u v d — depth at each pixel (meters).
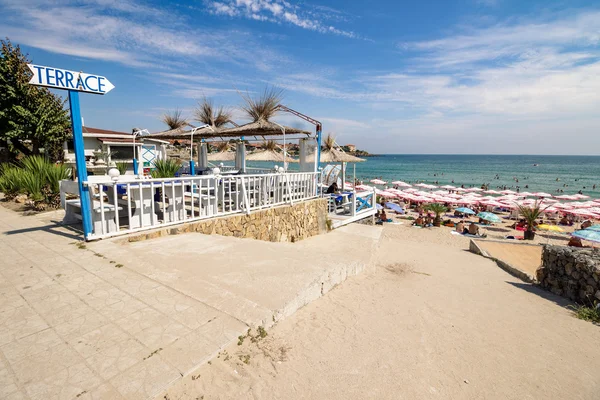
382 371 3.12
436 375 3.22
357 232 11.68
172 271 4.40
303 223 10.27
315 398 2.57
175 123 15.08
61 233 6.07
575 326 5.33
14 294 3.54
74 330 2.86
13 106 16.67
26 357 2.46
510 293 7.43
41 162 10.19
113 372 2.34
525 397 3.08
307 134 10.69
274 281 4.35
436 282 7.46
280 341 3.25
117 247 5.32
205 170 13.07
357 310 4.50
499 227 22.61
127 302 3.45
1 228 6.48
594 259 6.78
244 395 2.43
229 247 5.79
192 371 2.45
